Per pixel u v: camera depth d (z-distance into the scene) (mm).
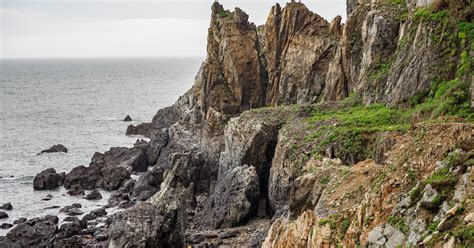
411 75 55750
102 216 68312
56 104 192250
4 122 147125
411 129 34062
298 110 68562
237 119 71750
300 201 44438
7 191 80625
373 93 63656
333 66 77750
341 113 64688
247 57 89562
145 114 165625
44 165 97000
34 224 61969
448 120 35500
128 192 79188
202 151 84188
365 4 76188
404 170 28453
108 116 160875
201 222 61062
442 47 53688
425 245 22094
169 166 80125
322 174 43875
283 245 32938
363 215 28656
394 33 65188
